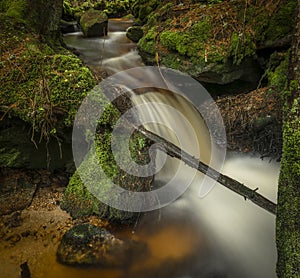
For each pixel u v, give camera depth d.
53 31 5.94
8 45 4.37
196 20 5.57
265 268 3.29
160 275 3.14
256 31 5.00
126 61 6.25
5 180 3.84
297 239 2.59
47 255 3.14
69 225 3.47
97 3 10.07
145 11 7.87
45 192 3.85
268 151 4.78
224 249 3.50
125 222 3.56
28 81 3.86
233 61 4.91
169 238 3.55
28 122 3.64
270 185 4.38
